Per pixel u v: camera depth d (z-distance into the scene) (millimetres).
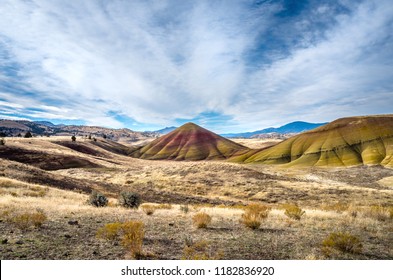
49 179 37344
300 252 8453
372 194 38938
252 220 12367
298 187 44062
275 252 8445
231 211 18734
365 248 9117
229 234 10922
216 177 52438
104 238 9695
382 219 15453
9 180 28141
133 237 8602
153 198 34062
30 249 8102
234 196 40438
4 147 91875
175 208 21312
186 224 13133
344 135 165125
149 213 16281
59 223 12125
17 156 88688
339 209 20766
